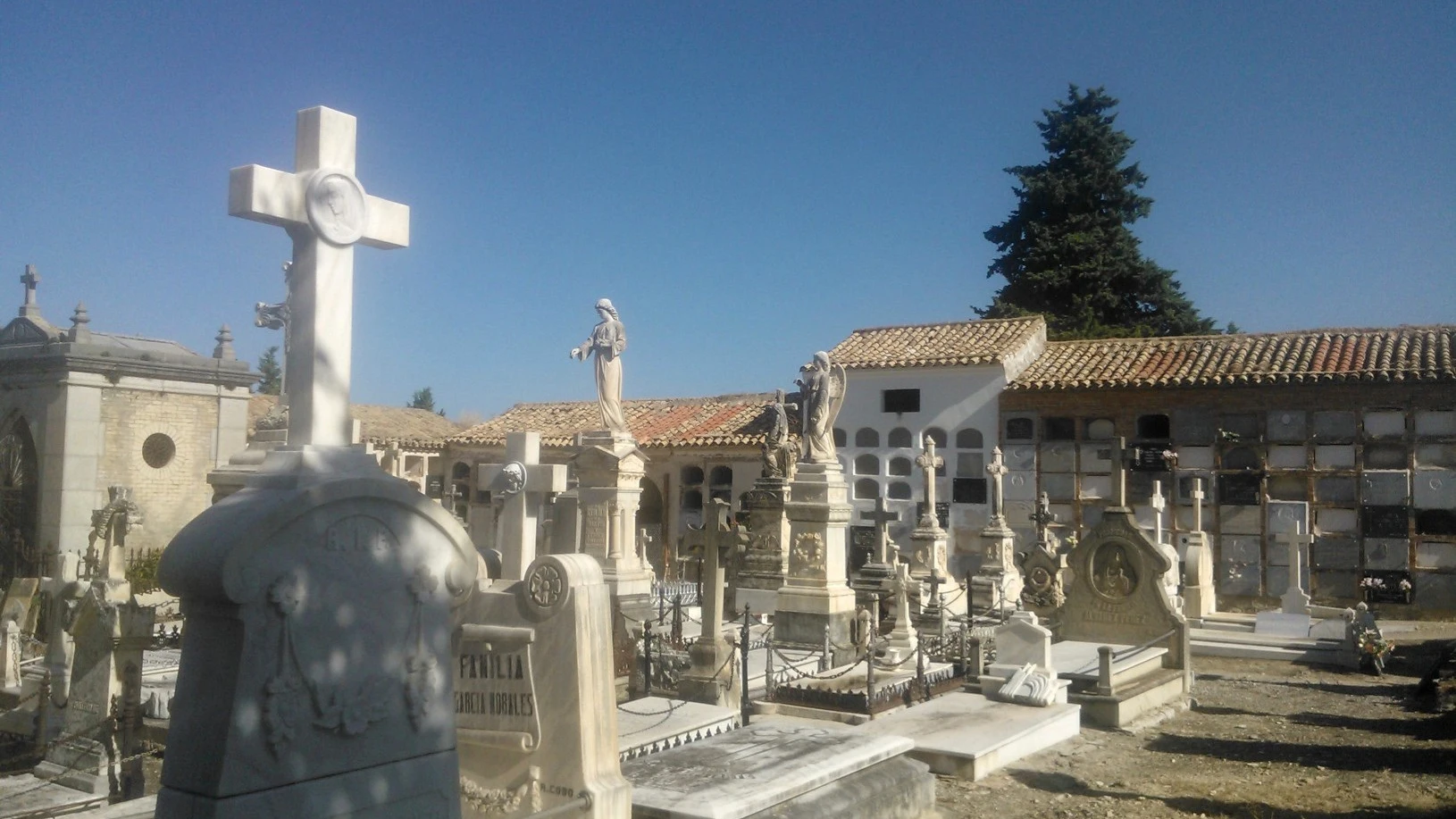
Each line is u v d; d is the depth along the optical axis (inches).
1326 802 413.7
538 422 1584.6
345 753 222.1
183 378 1071.0
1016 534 1224.2
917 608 815.1
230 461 589.9
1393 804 410.6
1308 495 1095.6
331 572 220.4
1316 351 1155.3
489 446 1503.4
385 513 232.2
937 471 1270.9
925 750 447.8
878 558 871.7
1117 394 1188.5
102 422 1008.9
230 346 1119.0
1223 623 917.8
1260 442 1120.2
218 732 203.8
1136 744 518.9
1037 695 525.0
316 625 217.2
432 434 1710.1
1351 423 1083.9
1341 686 713.6
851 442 1328.7
